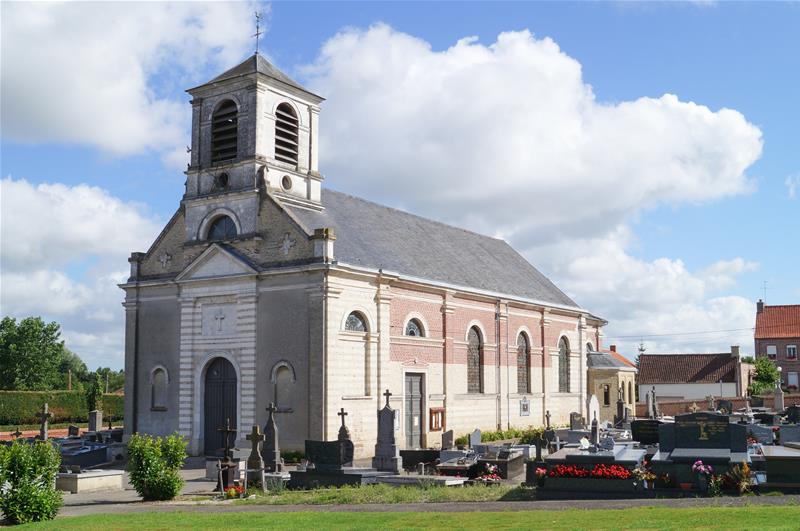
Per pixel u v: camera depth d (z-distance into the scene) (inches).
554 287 2298.2
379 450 1245.7
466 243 2096.5
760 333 3821.4
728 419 891.4
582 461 909.2
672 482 879.1
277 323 1449.3
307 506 887.7
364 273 1470.2
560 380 2167.8
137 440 1003.9
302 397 1409.9
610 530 621.6
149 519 778.8
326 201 1662.2
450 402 1702.8
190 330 1551.4
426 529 668.7
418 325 1643.7
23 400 2511.1
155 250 1626.5
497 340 1887.3
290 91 1568.7
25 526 754.8
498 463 1147.3
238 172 1523.1
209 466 1198.3
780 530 584.7
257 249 1489.9
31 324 3523.6
